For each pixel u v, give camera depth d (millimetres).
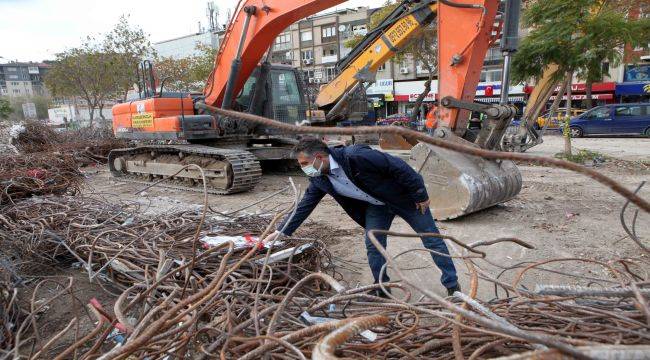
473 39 5531
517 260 4465
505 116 5523
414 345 1988
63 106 55156
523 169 10367
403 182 3162
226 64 8367
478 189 5504
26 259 4441
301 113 10055
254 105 9305
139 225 4594
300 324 2234
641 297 1759
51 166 8188
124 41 25359
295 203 2562
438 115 5961
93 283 4098
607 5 10734
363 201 3508
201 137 8570
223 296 2727
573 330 1966
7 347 2906
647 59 28344
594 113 18844
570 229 5430
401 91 37719
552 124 20719
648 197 7059
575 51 9484
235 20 8055
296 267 3699
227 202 7633
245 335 2248
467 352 1868
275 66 9594
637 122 18031
